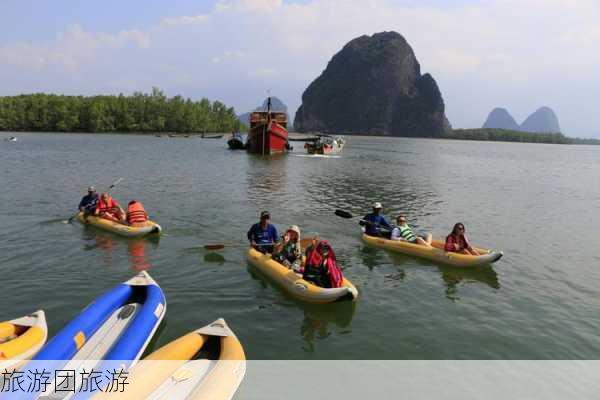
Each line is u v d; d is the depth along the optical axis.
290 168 39.06
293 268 10.68
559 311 9.43
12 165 33.22
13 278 10.15
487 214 20.39
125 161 40.25
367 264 12.15
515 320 8.94
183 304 9.10
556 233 16.94
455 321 8.81
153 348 7.38
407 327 8.49
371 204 21.94
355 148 87.25
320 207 20.45
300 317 8.77
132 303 8.27
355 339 7.96
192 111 134.38
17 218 15.79
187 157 47.81
